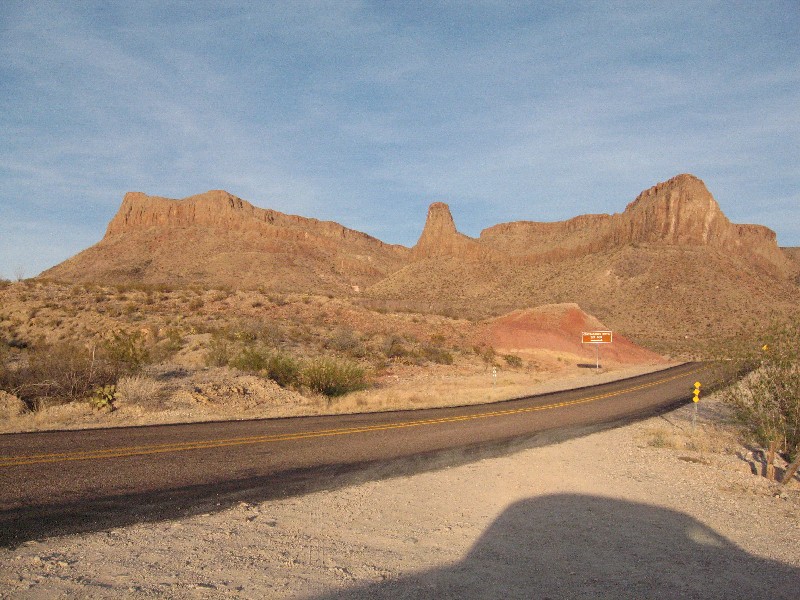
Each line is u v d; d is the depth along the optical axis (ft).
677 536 22.71
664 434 47.93
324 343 117.39
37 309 114.52
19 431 40.06
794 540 22.98
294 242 611.47
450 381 92.17
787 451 38.06
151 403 53.31
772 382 36.83
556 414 59.52
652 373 127.95
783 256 531.91
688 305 333.21
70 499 24.09
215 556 18.21
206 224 640.99
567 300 368.48
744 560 20.21
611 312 337.93
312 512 23.88
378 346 124.77
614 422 55.16
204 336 103.91
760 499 29.53
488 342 161.79
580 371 132.77
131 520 21.74
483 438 43.50
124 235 615.98
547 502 26.86
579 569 18.67
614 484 30.91
